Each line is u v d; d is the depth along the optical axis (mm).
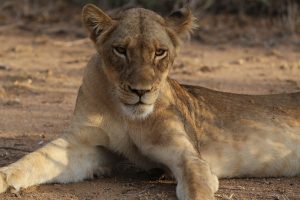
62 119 13203
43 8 24688
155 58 9031
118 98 9047
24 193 8867
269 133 10180
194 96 10359
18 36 22156
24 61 18844
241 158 10016
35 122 12891
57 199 8664
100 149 9789
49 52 20203
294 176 10219
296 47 21469
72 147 9516
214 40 22000
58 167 9320
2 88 15492
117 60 9016
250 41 21969
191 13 9727
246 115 10320
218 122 10180
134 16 9227
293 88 16172
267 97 10742
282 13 23828
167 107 9445
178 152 9117
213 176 8773
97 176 9766
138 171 10188
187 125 9805
